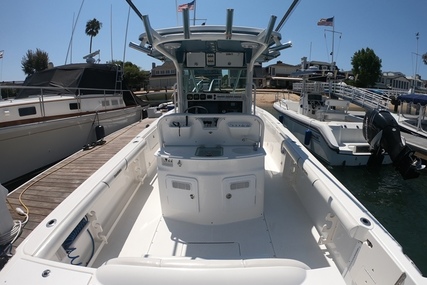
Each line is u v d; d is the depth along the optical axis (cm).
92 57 1096
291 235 246
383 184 694
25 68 3462
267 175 381
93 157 624
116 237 246
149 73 4250
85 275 125
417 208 593
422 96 945
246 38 230
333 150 758
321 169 264
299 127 1028
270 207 291
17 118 637
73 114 798
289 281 119
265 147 514
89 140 847
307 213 277
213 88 327
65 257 180
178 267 127
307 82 1227
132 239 244
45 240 159
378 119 643
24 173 644
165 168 251
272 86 3872
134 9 232
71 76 906
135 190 330
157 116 1200
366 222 183
